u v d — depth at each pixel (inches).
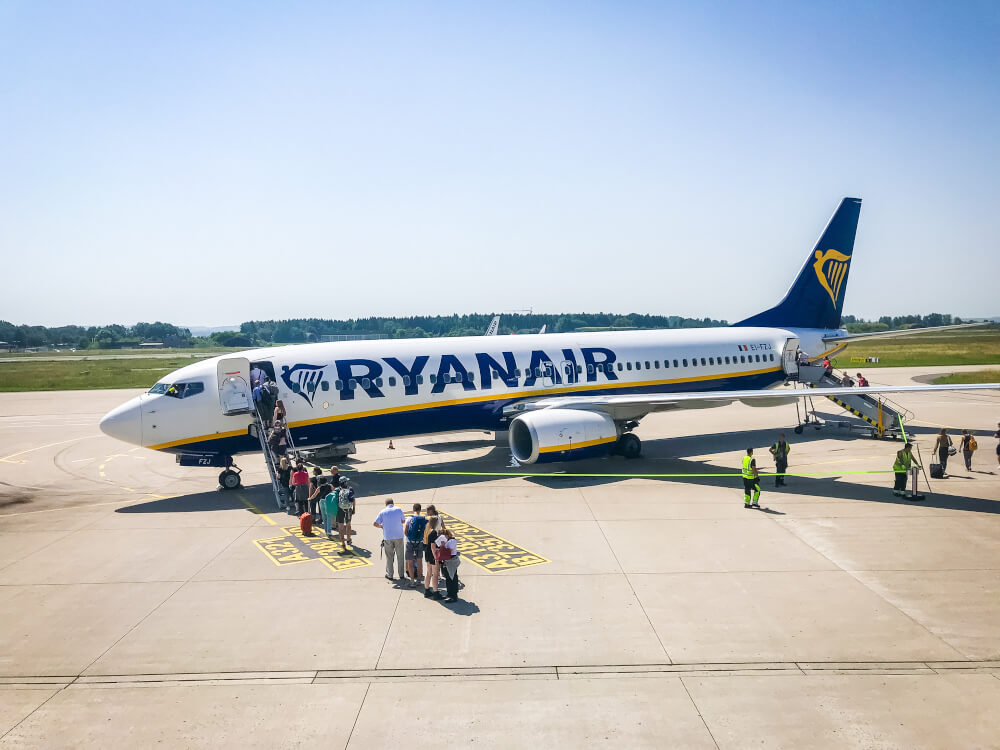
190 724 439.5
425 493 1017.5
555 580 665.6
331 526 816.3
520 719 437.4
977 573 668.7
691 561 710.5
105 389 3041.3
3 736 429.7
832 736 414.9
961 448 1167.6
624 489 1024.2
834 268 1649.9
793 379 1562.5
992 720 430.0
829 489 1011.3
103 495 1075.3
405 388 1128.2
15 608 623.5
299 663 514.6
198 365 1071.0
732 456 1279.5
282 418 1009.5
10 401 2576.3
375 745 412.8
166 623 587.2
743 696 460.4
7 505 1016.2
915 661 502.9
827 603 603.2
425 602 621.3
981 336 6550.2
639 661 508.1
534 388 1241.4
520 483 1074.1
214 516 926.4
